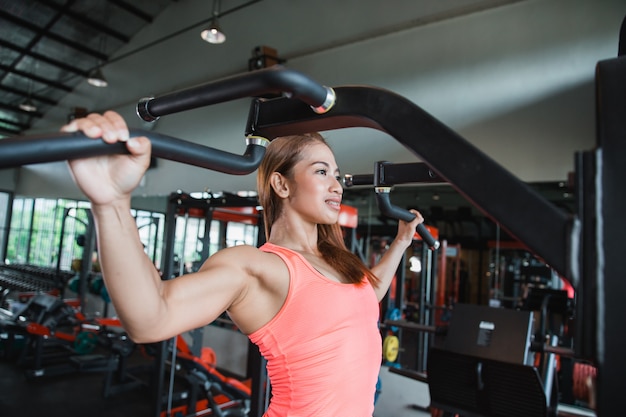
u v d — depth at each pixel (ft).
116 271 1.71
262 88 1.72
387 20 16.24
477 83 13.75
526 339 7.55
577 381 8.27
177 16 25.54
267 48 18.85
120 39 28.43
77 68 31.22
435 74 14.74
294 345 2.47
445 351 6.76
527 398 6.15
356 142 15.85
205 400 14.10
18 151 1.25
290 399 2.50
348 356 2.53
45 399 14.32
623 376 1.29
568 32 12.25
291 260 2.59
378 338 2.87
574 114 11.86
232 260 2.37
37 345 16.79
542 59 12.60
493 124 13.24
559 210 1.44
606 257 1.34
